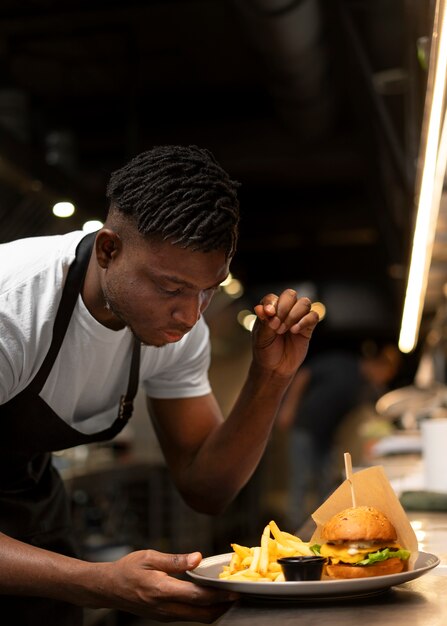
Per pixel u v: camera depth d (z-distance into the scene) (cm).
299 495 698
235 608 126
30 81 659
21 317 153
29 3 539
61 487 204
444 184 248
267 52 448
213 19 575
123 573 130
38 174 420
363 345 1184
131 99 563
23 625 180
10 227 471
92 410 177
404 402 554
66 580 133
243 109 739
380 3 430
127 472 543
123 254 135
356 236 1077
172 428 189
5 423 167
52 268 158
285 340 159
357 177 791
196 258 129
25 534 184
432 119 191
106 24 562
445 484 245
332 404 696
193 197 129
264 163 713
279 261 1173
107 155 794
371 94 412
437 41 157
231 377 1092
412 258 324
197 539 693
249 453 173
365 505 144
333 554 135
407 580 126
